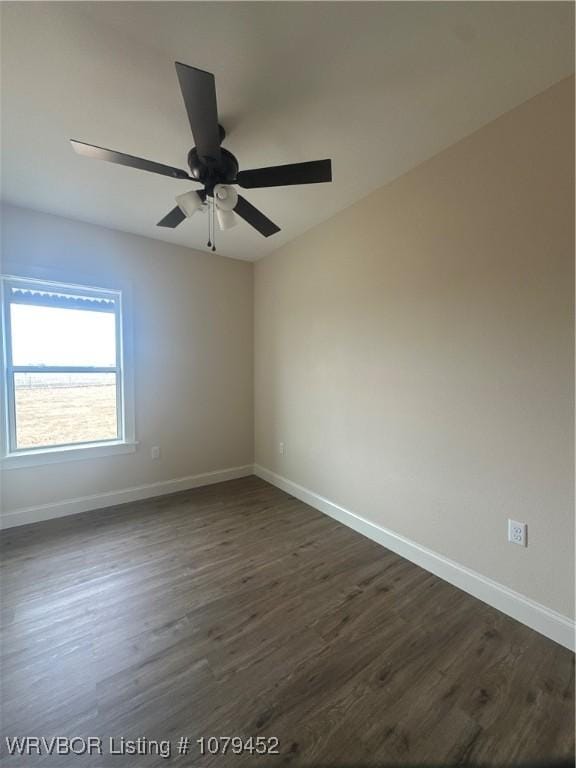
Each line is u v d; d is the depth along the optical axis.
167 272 3.26
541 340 1.55
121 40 1.29
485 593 1.78
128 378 3.09
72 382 2.89
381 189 2.29
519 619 1.65
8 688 1.30
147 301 3.16
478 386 1.79
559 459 1.51
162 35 1.27
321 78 1.46
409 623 1.65
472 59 1.37
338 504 2.76
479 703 1.25
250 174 1.58
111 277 2.96
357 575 2.03
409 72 1.43
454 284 1.88
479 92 1.53
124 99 1.56
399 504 2.24
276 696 1.28
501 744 1.12
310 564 2.14
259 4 1.16
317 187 2.30
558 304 1.49
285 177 1.58
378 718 1.20
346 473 2.67
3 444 2.58
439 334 1.97
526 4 1.16
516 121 1.60
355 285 2.53
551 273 1.51
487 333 1.74
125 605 1.76
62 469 2.81
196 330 3.46
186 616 1.69
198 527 2.63
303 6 1.17
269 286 3.55
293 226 2.90
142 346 3.16
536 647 1.50
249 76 1.44
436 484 2.01
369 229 2.39
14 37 1.27
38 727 1.16
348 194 2.38
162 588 1.90
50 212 2.64
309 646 1.51
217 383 3.63
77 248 2.79
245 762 1.07
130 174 2.15
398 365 2.22
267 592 1.87
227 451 3.74
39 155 1.96
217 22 1.23
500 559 1.72
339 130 1.77
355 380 2.56
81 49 1.32
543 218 1.53
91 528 2.60
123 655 1.45
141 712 1.22
